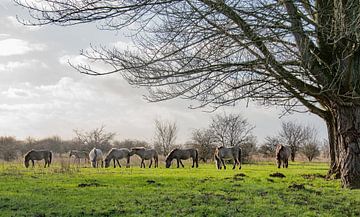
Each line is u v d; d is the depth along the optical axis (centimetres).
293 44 1401
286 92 1519
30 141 7188
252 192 1477
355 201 1300
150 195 1415
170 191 1521
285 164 3781
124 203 1258
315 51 1498
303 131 7062
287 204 1238
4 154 5894
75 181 1931
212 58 1278
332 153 2139
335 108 1633
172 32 1212
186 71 1254
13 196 1403
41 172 2542
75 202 1281
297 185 1641
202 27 1212
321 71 1431
